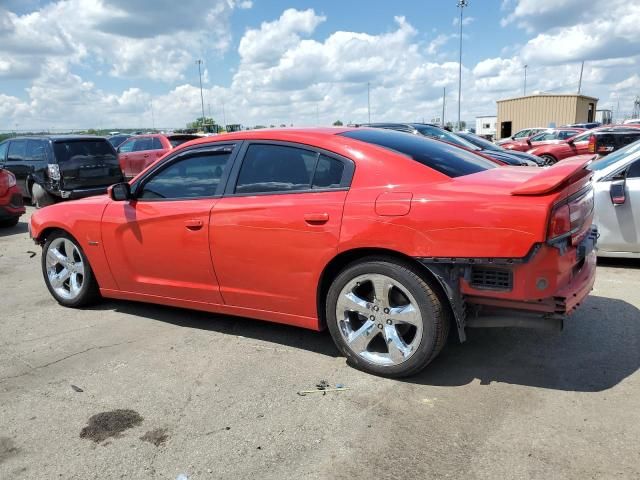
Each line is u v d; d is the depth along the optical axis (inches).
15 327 183.9
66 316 193.9
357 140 144.0
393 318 132.4
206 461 106.6
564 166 125.5
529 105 1662.2
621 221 222.7
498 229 116.1
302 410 123.4
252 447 110.4
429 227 122.6
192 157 166.4
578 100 1599.4
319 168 143.3
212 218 156.2
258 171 152.9
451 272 123.6
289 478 100.4
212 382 138.8
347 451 107.5
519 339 156.7
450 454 104.8
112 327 180.9
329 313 142.3
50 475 104.4
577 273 134.0
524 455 103.2
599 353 145.5
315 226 137.8
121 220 177.2
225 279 158.4
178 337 169.6
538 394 125.6
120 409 127.4
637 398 121.7
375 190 133.0
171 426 119.5
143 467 105.7
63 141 443.2
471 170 143.0
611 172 224.7
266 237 146.3
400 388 131.5
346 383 135.3
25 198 527.2
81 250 194.2
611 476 96.1
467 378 134.9
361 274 134.4
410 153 141.6
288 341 163.2
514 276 118.4
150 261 173.6
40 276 252.5
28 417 125.5
